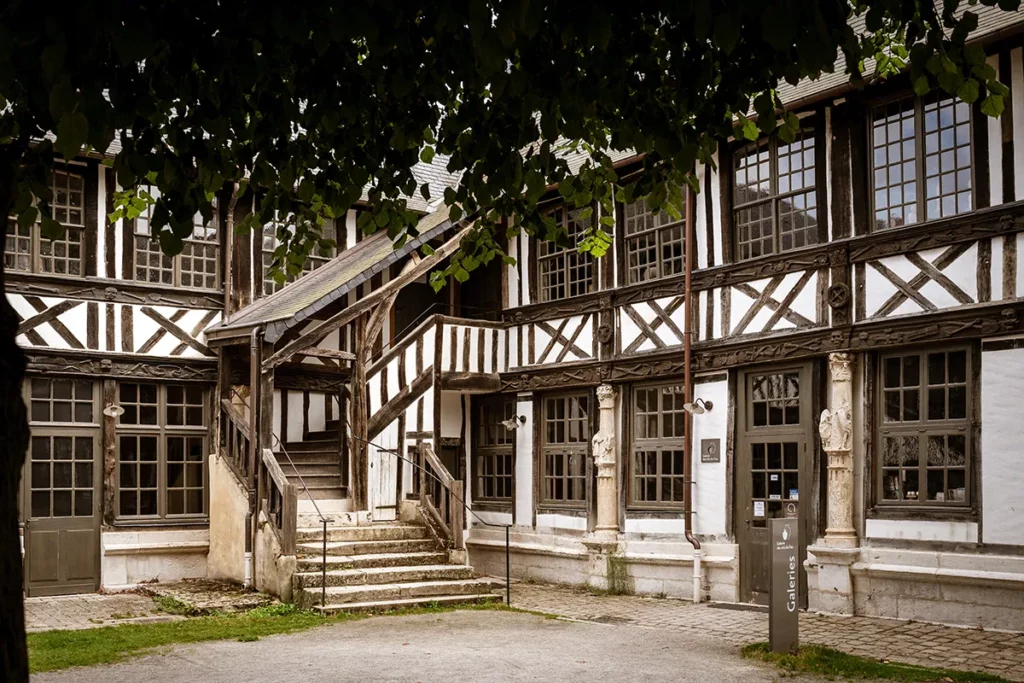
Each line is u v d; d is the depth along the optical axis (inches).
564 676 267.7
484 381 524.1
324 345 511.2
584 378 486.3
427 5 151.9
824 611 378.9
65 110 123.8
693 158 162.7
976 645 308.3
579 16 145.6
